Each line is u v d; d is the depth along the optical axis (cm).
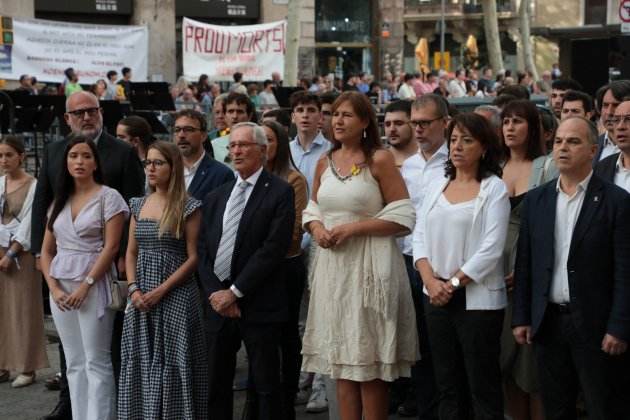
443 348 769
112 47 2806
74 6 3462
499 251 743
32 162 1886
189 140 955
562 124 720
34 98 1752
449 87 3550
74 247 890
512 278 797
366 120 786
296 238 906
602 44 2756
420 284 891
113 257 891
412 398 959
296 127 1138
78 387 898
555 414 743
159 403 840
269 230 823
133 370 850
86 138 892
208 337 841
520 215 796
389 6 5053
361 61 5172
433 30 6091
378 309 768
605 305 709
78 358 898
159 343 844
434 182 789
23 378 1083
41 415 984
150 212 855
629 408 739
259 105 2747
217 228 835
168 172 850
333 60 5131
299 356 908
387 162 782
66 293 890
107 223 889
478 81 3872
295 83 3036
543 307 725
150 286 843
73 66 2747
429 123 895
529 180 848
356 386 796
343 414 799
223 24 3800
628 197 707
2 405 1018
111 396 893
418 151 941
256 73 3006
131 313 851
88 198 895
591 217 709
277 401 834
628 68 1516
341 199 779
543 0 5681
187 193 890
